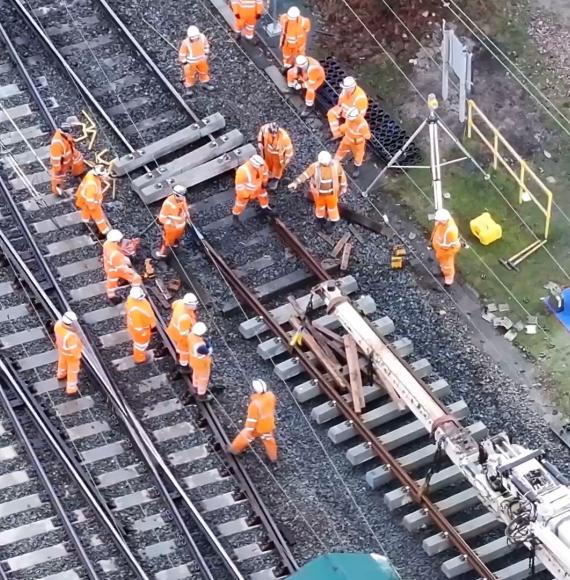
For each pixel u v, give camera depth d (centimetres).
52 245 4219
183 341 3844
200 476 3784
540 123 4522
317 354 3950
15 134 4450
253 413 3672
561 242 4266
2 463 3797
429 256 4222
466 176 4394
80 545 3625
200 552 3641
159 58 4638
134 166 4369
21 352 4000
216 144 4391
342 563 3384
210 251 4169
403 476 3731
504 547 3638
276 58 4638
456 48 4216
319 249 4212
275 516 3722
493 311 4125
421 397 3659
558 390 3978
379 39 4694
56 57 4588
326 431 3872
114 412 3891
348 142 4278
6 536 3669
